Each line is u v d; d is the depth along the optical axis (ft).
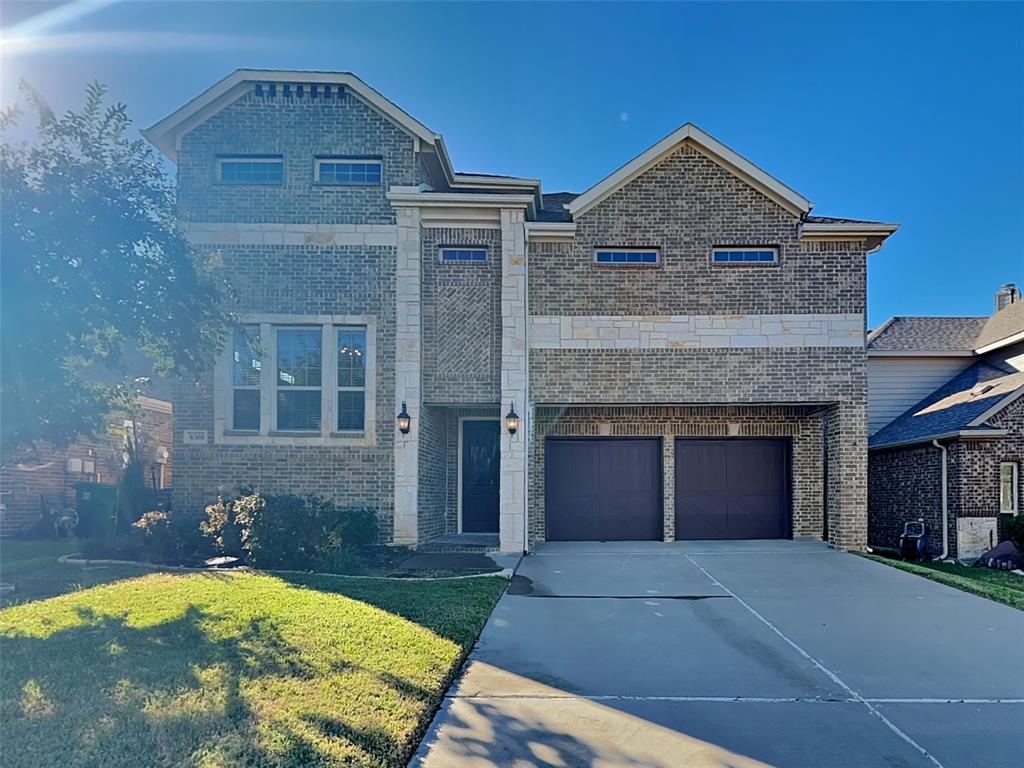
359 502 39.86
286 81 41.22
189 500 40.11
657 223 42.63
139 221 28.27
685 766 12.75
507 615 24.68
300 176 41.34
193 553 34.96
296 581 28.14
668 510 46.26
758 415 46.88
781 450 47.52
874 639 21.99
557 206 52.08
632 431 47.06
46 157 26.32
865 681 17.85
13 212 24.67
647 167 42.75
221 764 11.62
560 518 47.29
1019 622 24.23
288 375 41.14
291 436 40.34
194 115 41.45
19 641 18.93
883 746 13.83
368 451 40.09
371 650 18.39
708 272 42.39
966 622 24.22
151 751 12.10
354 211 41.22
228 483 40.14
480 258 42.06
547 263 42.57
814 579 32.19
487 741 13.67
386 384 40.42
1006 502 44.09
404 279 40.81
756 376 42.04
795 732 14.46
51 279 25.44
